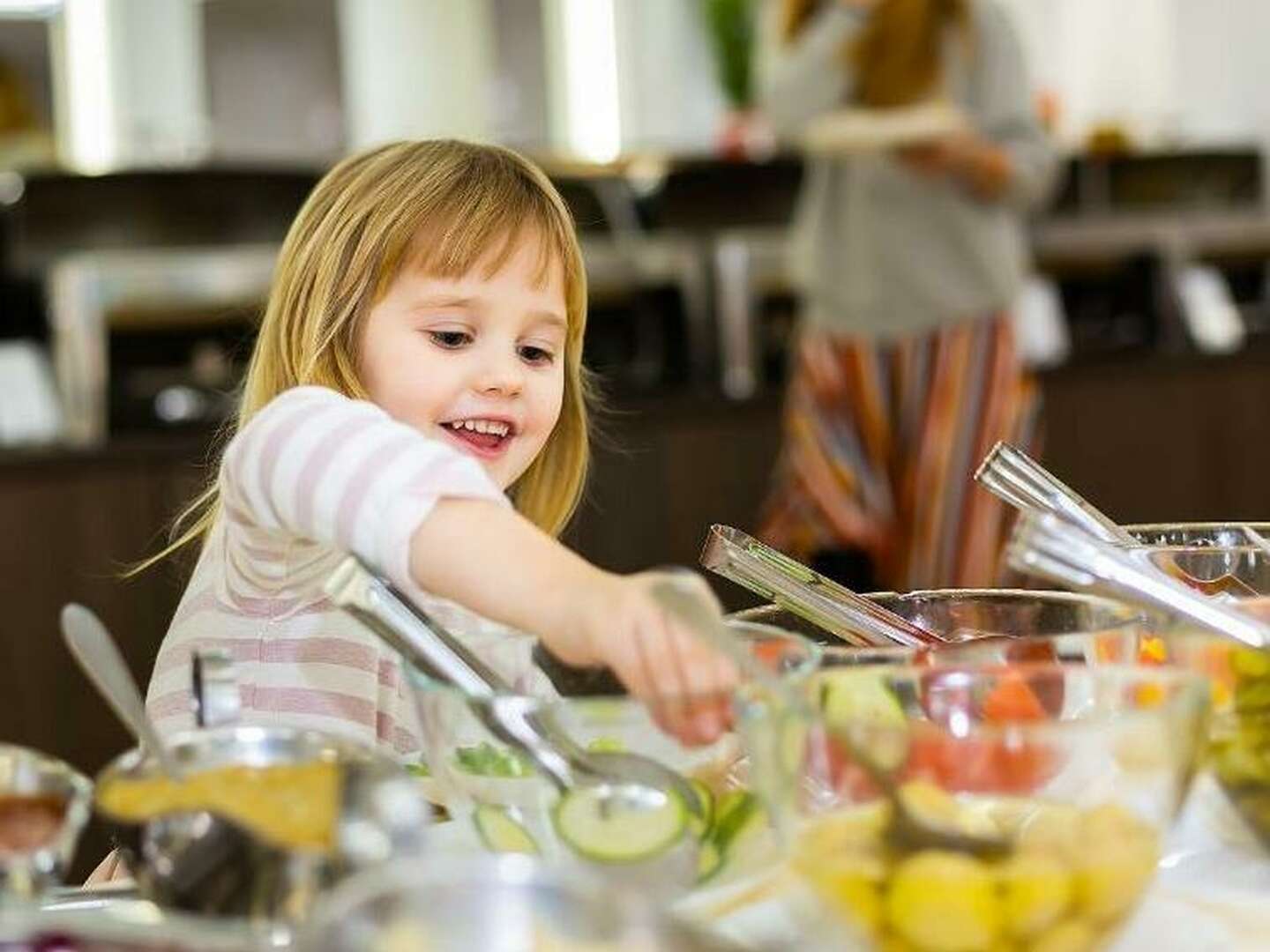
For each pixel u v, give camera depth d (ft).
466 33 18.52
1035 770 2.79
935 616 3.79
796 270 13.70
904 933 2.72
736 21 17.33
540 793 3.04
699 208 15.20
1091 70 20.43
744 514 14.28
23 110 16.22
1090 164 18.21
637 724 3.03
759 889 3.15
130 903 3.14
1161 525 4.33
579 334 5.18
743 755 3.09
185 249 13.15
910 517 12.68
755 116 17.10
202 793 2.86
